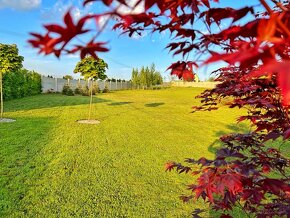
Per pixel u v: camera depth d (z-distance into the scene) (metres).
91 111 13.24
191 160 2.02
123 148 6.61
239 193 1.70
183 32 0.91
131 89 40.31
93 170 4.95
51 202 3.69
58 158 5.48
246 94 1.66
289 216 1.54
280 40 0.44
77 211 3.51
